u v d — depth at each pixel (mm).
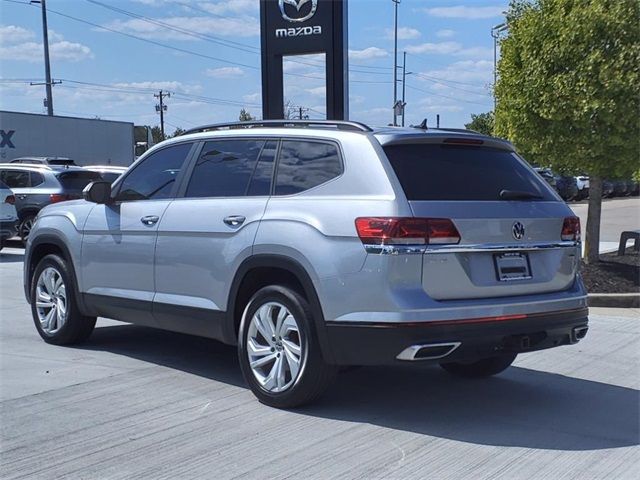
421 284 4785
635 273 10953
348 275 4887
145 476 4219
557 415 5402
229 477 4199
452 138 5375
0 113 29266
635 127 10055
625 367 6812
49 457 4496
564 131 10539
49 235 7375
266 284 5676
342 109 13695
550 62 10383
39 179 17688
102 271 6805
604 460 4520
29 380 6152
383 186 4953
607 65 9867
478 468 4359
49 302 7477
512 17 11586
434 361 4859
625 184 45312
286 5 13898
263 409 5414
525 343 5129
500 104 11531
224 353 7164
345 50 13711
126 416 5246
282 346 5344
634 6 9812
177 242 6082
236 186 5879
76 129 32938
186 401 5598
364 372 6570
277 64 14102
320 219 5109
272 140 5797
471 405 5621
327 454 4551
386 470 4312
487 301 4984
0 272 13477
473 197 5145
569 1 10414
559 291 5484
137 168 6840
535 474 4285
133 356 7004
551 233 5445
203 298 5902
